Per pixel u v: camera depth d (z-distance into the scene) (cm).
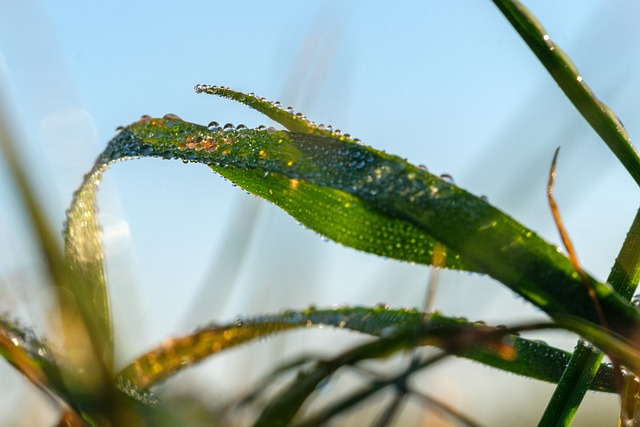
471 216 14
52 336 14
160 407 14
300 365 14
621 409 14
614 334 14
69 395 14
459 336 14
